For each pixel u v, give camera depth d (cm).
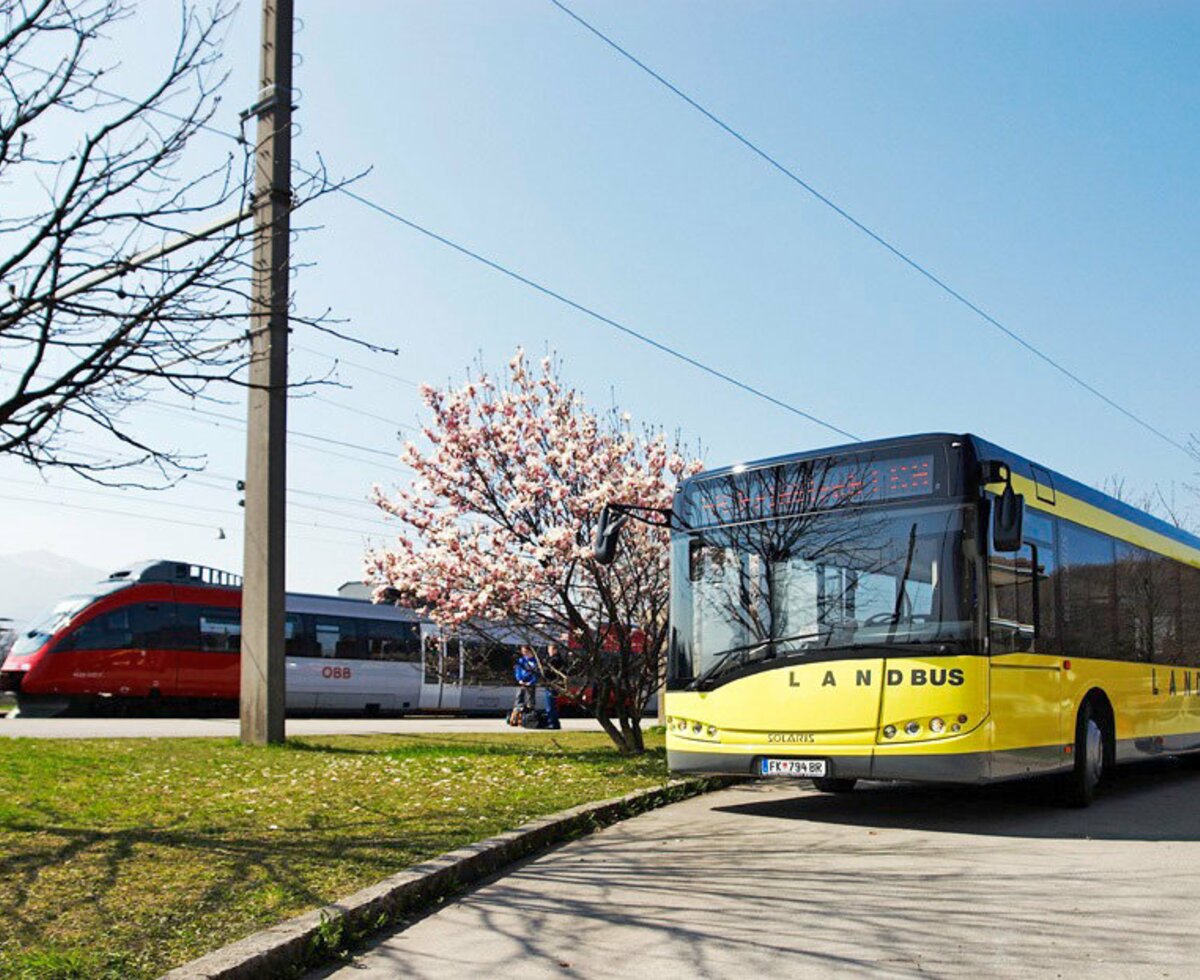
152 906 577
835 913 634
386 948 569
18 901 579
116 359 591
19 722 2025
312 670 3072
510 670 2278
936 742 898
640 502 1513
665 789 1128
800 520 1006
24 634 2742
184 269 609
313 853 718
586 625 1487
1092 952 553
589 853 831
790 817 1032
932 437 959
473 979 518
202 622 2867
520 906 655
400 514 1584
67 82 579
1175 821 1014
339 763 1250
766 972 522
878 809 1095
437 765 1257
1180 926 602
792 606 991
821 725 945
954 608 912
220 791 988
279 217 685
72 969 470
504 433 1544
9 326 566
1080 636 1121
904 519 952
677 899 672
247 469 1529
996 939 577
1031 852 833
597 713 1520
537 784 1123
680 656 1050
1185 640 1457
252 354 684
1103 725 1184
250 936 526
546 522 1509
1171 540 1463
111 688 2694
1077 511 1169
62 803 884
